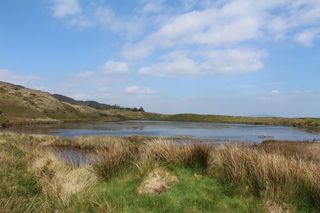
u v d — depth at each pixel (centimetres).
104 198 745
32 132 5462
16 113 9450
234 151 932
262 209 703
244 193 779
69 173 1025
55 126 7656
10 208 733
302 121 10262
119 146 1119
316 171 804
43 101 11831
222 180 850
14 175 1077
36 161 1286
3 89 11619
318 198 714
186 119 14038
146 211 695
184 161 966
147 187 807
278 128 8038
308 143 2803
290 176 782
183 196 762
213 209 711
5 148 1738
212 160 963
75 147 2719
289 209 701
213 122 12275
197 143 1046
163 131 6128
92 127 7369
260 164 827
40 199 795
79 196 783
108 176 952
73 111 12600
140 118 15200
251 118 12369
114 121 11775
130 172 952
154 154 1017
